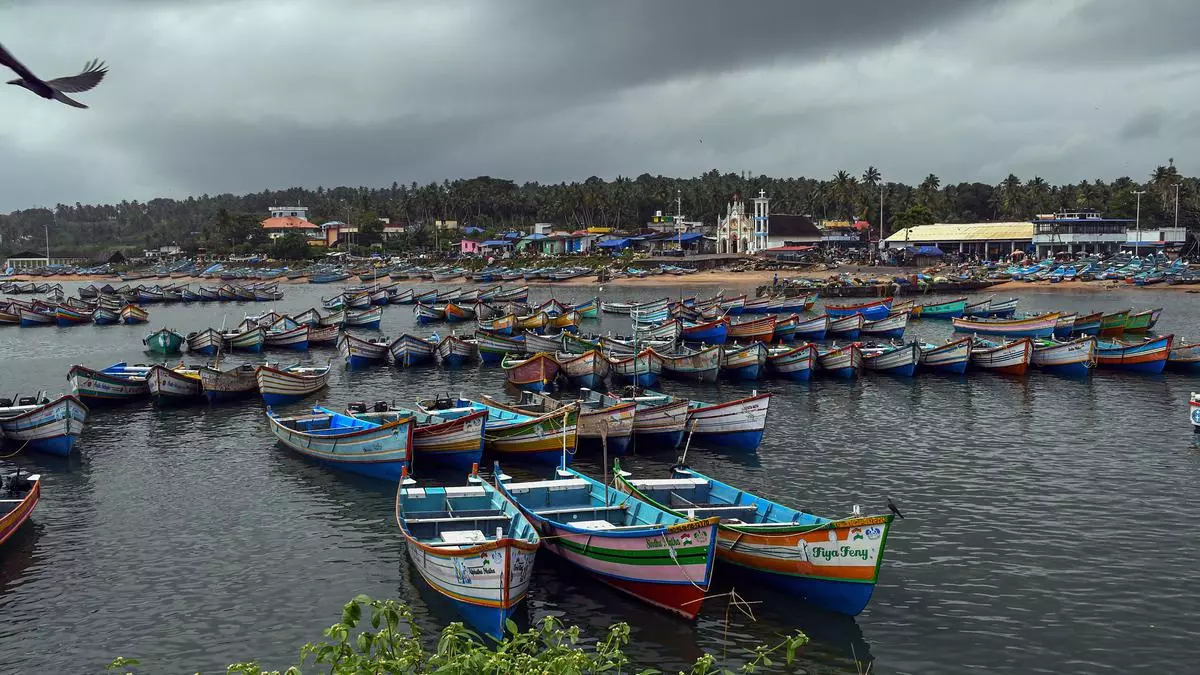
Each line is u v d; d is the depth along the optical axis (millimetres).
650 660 24234
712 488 33219
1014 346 69000
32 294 175250
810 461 43781
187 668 24062
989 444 47188
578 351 74188
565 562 29656
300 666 23969
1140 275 153250
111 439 48656
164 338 87812
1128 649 24562
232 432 50188
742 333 89250
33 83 9531
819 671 23656
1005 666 23750
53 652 24938
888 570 29828
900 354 69188
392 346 76562
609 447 44156
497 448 43250
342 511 36125
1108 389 63531
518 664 15719
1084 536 32875
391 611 15820
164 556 31578
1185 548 31672
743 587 28438
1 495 34219
